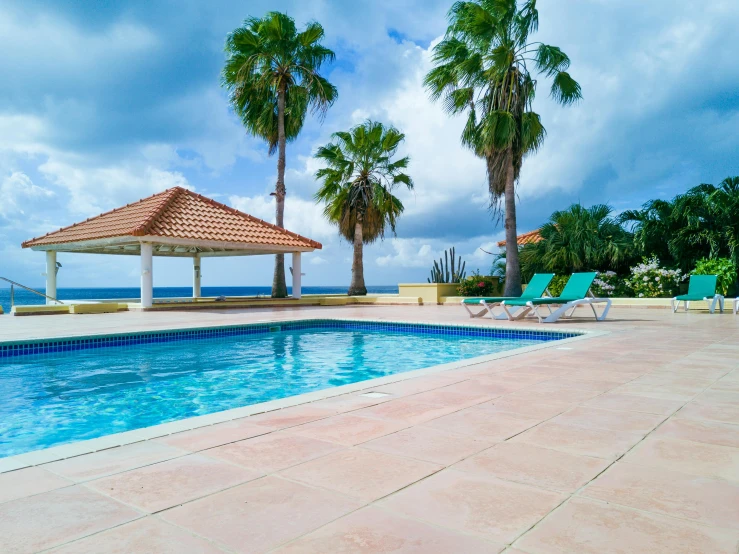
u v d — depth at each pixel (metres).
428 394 3.95
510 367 5.16
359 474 2.29
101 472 2.31
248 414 3.37
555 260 17.89
